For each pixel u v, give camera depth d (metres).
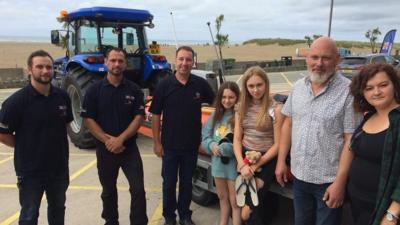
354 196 2.29
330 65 2.47
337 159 2.52
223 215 3.52
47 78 2.97
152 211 4.29
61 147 3.17
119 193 4.79
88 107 3.43
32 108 2.99
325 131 2.50
